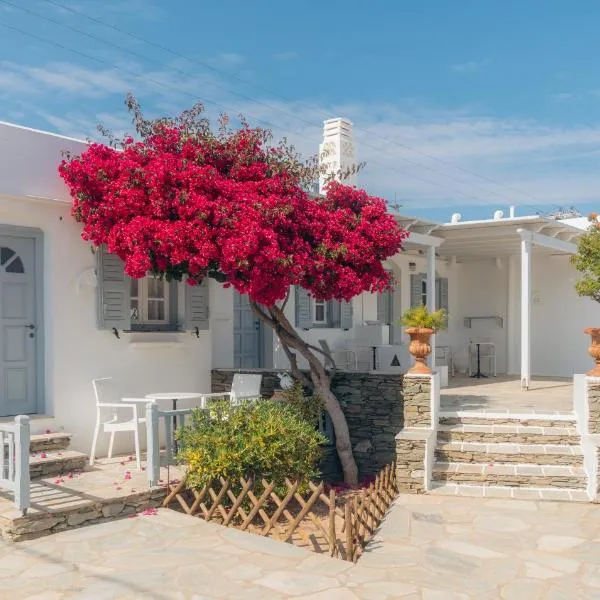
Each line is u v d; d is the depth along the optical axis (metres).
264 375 10.68
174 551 6.12
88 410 8.99
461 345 18.70
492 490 8.48
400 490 8.59
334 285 8.94
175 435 7.98
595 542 6.66
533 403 11.20
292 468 7.74
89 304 9.05
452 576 5.73
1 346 8.39
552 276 17.62
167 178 7.97
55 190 8.66
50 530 6.53
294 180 8.98
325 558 6.07
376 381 10.14
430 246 13.91
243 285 8.05
